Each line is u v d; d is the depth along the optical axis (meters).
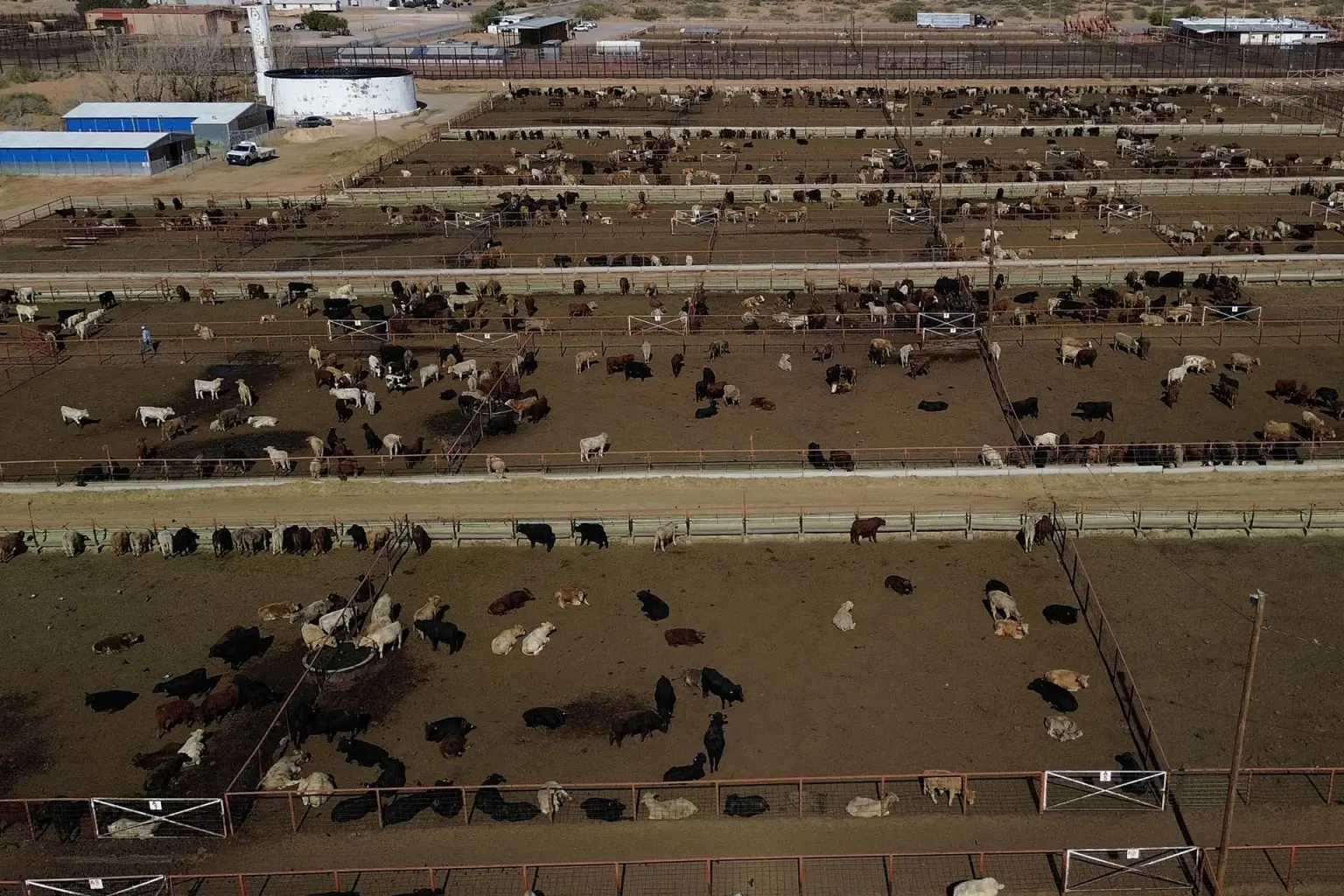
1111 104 145.75
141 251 92.38
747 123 139.00
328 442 57.56
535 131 134.25
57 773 35.19
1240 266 82.31
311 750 35.91
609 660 40.19
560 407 61.88
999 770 34.25
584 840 32.12
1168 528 47.78
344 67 162.75
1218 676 38.38
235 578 46.19
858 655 40.06
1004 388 62.78
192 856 32.03
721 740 34.97
